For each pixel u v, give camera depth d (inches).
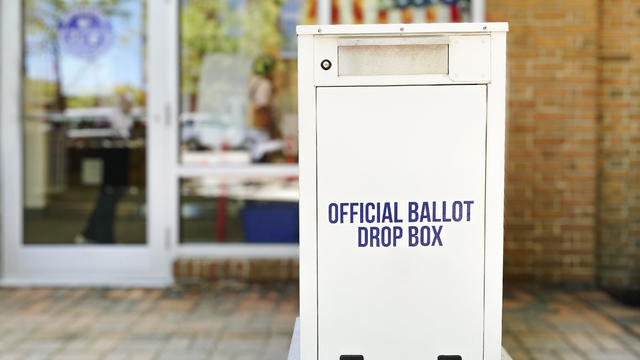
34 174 217.0
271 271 211.0
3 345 154.4
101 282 211.9
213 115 216.8
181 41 216.2
